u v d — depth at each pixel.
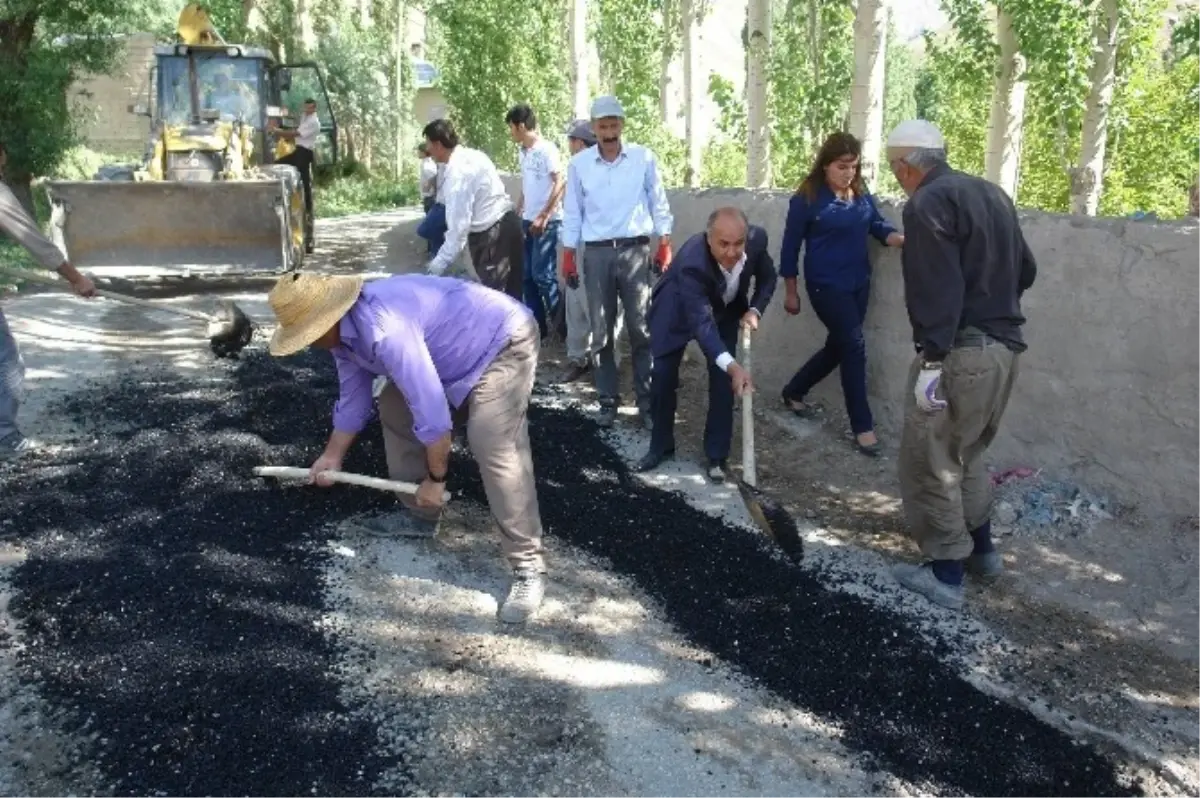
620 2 17.38
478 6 17.81
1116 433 4.59
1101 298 4.55
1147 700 3.40
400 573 4.00
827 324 5.37
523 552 3.74
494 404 3.57
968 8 10.45
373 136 28.23
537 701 3.25
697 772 2.96
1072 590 4.09
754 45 11.07
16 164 12.71
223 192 9.09
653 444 5.26
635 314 5.68
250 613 3.58
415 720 3.12
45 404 5.77
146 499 4.45
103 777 2.82
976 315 3.66
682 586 3.99
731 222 4.48
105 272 9.03
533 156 7.48
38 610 3.57
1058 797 2.94
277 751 2.93
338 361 3.67
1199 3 9.70
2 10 11.80
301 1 24.44
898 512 4.82
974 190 3.63
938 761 3.05
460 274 10.23
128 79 25.59
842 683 3.40
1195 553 4.20
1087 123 11.08
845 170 5.08
